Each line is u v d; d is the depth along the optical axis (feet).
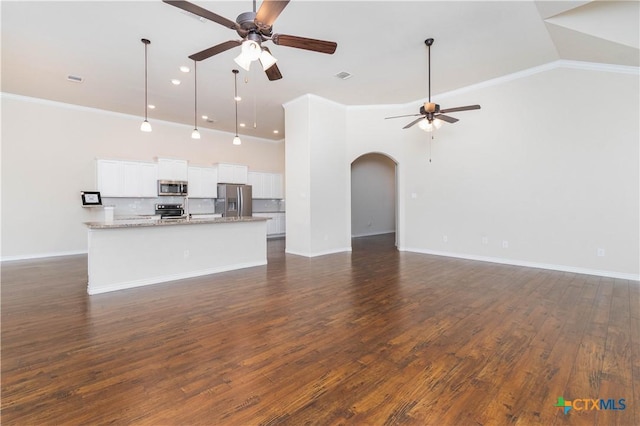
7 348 7.75
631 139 13.62
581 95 14.66
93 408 5.51
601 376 6.42
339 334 8.55
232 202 26.86
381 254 20.70
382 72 16.12
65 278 14.69
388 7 10.65
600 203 14.40
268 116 23.90
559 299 11.28
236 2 10.41
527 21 11.54
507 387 6.10
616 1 11.64
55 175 20.52
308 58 14.39
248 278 14.64
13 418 5.22
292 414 5.37
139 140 23.82
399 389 6.07
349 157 22.20
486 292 12.21
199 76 16.34
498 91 17.21
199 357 7.33
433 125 14.53
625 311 10.04
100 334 8.57
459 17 11.28
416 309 10.41
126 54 13.92
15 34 12.25
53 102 20.31
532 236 16.40
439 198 20.18
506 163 17.13
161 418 5.25
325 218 20.88
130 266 13.17
